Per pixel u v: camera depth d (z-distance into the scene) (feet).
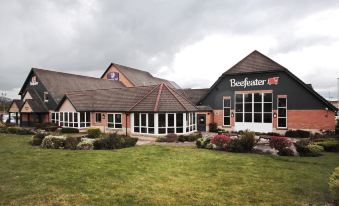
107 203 22.81
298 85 80.28
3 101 233.76
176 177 31.42
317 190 26.63
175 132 75.66
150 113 76.79
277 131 83.51
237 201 23.68
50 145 55.72
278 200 23.93
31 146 58.85
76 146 54.49
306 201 23.59
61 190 26.11
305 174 32.86
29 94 123.85
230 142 51.24
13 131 90.79
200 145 56.08
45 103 120.78
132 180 29.89
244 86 90.27
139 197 24.40
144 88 93.61
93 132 74.84
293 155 46.57
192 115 83.10
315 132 77.05
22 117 127.65
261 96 86.79
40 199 23.63
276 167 36.73
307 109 78.79
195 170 34.91
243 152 49.73
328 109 75.61
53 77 126.52
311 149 45.96
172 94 81.76
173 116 75.61
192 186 27.94
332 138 62.95
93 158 42.60
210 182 29.45
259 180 30.27
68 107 101.50
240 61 92.89
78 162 39.34
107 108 93.04
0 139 72.84
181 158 43.04
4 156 44.62
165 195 25.05
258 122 87.40
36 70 123.54
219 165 37.88
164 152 48.96
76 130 95.40
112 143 55.72
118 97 96.94
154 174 32.65
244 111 90.33
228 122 93.97
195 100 108.27
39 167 35.94
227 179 30.68
